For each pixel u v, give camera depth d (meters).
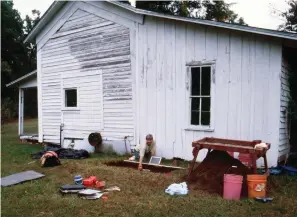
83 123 10.52
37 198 5.02
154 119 8.66
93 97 10.20
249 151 5.27
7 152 9.96
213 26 7.50
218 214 4.23
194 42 7.92
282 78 6.95
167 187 5.58
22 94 14.12
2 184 5.89
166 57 8.41
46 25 11.62
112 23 9.59
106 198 4.95
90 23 10.20
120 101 9.44
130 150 9.20
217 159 5.89
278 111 6.82
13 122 26.47
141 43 8.90
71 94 11.25
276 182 5.71
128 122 9.26
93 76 10.17
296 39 6.27
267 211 4.36
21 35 37.12
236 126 7.33
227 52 7.43
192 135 7.99
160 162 7.78
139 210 4.39
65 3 10.86
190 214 4.24
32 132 17.42
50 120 11.68
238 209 4.43
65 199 4.94
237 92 7.31
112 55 9.62
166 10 25.64
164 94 8.46
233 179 4.91
